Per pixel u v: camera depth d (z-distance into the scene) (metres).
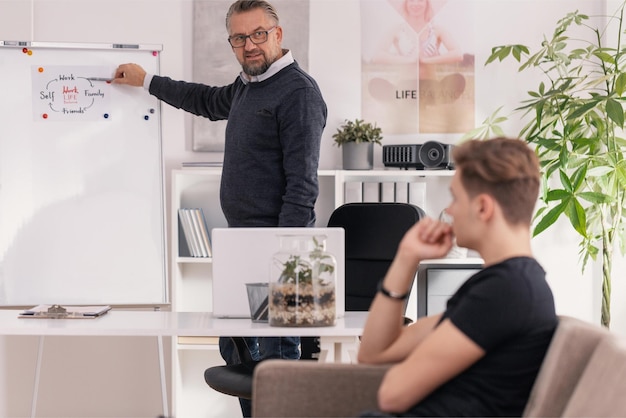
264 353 3.16
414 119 4.40
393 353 1.98
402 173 4.14
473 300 1.73
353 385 2.00
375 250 3.22
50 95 3.89
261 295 2.62
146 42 4.37
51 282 3.90
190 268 4.39
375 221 3.24
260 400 2.02
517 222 1.79
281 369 2.02
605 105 4.00
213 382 2.92
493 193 1.78
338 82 4.40
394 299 1.95
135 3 4.37
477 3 4.41
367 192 4.20
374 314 1.97
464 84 4.41
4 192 3.89
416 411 1.81
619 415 1.54
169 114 4.41
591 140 3.97
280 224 3.25
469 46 4.40
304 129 3.25
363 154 4.22
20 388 4.40
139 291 3.94
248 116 3.34
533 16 4.40
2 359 4.39
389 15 4.39
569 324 1.76
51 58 3.89
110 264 3.93
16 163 3.88
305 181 3.25
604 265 4.10
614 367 1.59
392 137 4.41
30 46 3.87
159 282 3.95
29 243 3.90
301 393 2.01
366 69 4.39
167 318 2.74
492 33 4.41
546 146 3.97
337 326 2.53
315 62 4.39
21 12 4.30
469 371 1.78
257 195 3.34
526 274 1.73
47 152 3.90
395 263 1.95
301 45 4.37
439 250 1.90
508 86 4.41
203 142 4.38
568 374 1.72
